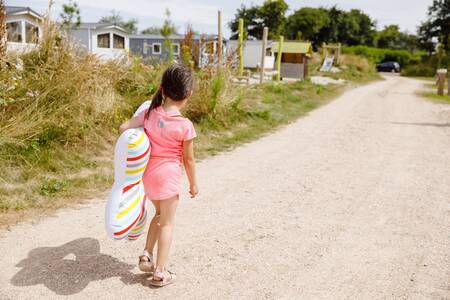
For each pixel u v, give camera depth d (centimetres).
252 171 709
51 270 356
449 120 1398
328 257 410
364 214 530
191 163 339
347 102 1902
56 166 604
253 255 407
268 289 349
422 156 866
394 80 4291
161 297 330
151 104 331
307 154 854
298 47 3347
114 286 340
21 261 366
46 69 712
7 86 629
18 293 321
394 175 715
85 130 698
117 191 324
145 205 340
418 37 7288
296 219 505
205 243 427
